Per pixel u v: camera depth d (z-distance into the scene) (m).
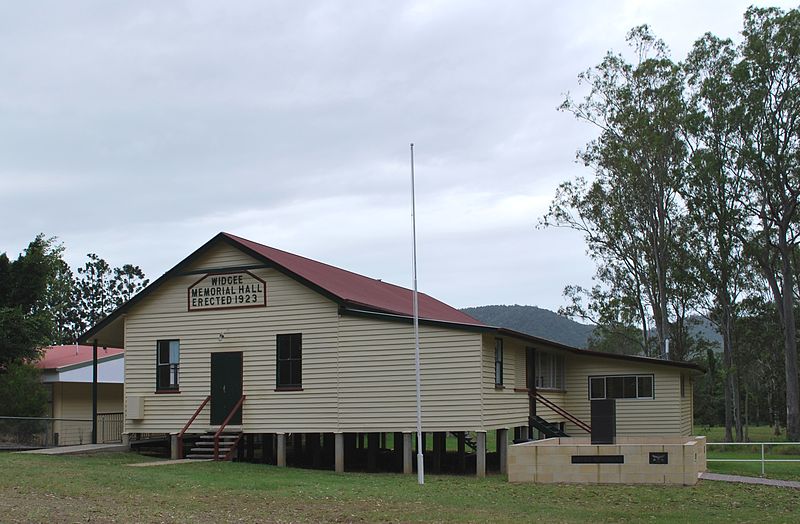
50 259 42.50
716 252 51.38
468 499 18.77
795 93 44.06
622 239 52.59
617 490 20.66
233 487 19.48
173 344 29.34
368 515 15.92
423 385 25.81
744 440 53.44
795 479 23.45
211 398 28.38
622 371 35.53
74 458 25.89
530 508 17.55
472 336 25.39
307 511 16.28
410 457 25.83
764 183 45.56
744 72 44.75
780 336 58.38
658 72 48.00
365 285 34.06
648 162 48.84
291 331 27.67
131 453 28.62
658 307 53.28
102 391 38.16
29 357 34.12
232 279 28.67
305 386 27.27
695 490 20.61
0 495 16.73
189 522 14.58
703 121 45.88
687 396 38.03
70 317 81.12
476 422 25.11
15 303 34.66
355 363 26.70
